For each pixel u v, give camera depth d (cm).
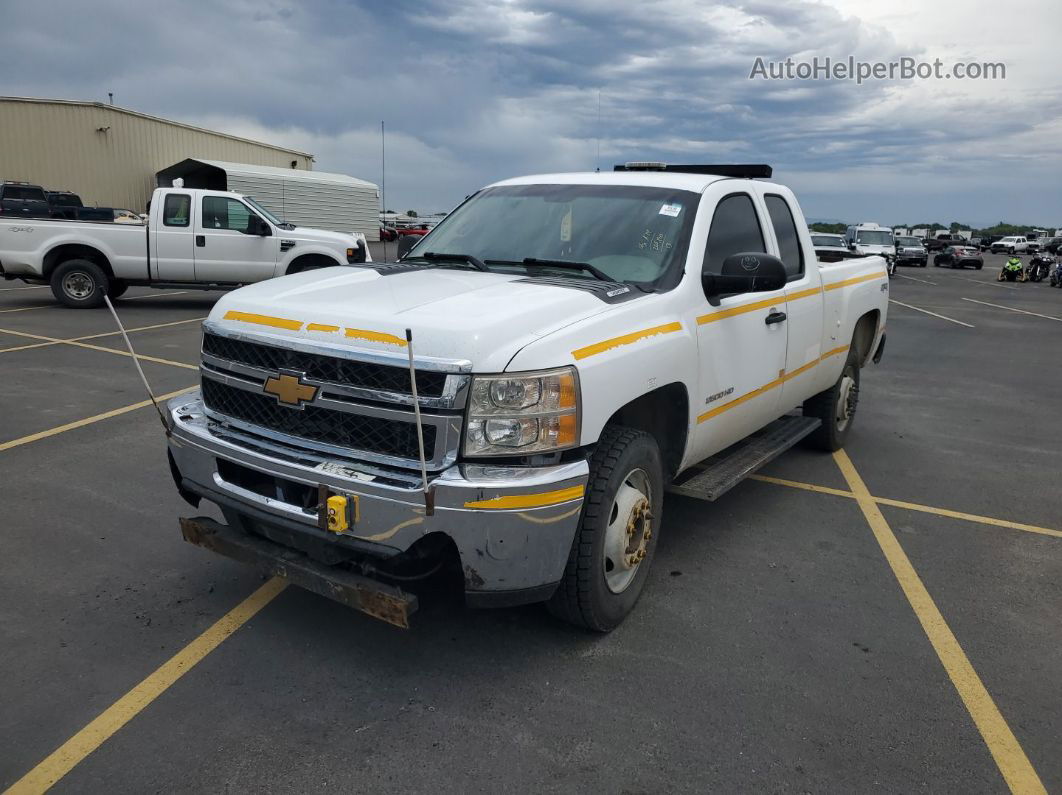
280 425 325
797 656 347
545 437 297
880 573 437
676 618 377
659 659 341
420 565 316
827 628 373
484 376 288
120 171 3862
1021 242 7556
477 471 288
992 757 285
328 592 309
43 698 302
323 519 297
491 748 281
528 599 306
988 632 375
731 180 467
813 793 264
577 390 303
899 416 823
